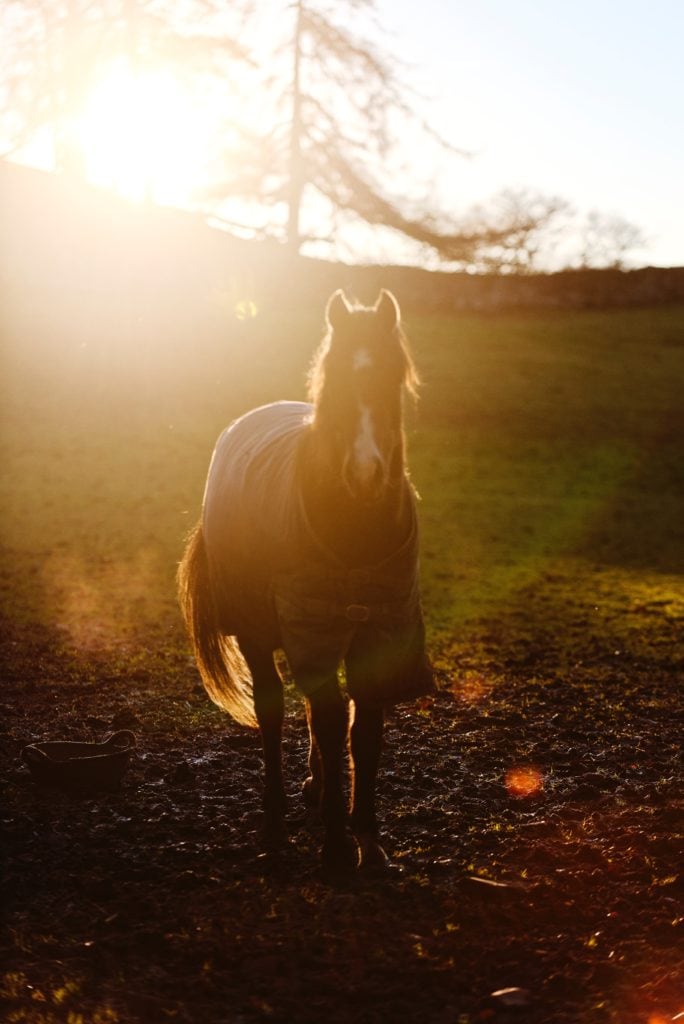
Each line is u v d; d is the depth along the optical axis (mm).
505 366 33875
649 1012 3508
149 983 3812
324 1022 3551
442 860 4863
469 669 9477
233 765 6426
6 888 4598
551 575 15562
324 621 4551
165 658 9555
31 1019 3523
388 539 4539
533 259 38719
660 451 27031
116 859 4934
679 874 4555
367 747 4785
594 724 7512
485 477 23766
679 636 11367
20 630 10664
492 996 3617
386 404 4211
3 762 6383
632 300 44906
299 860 4957
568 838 5156
